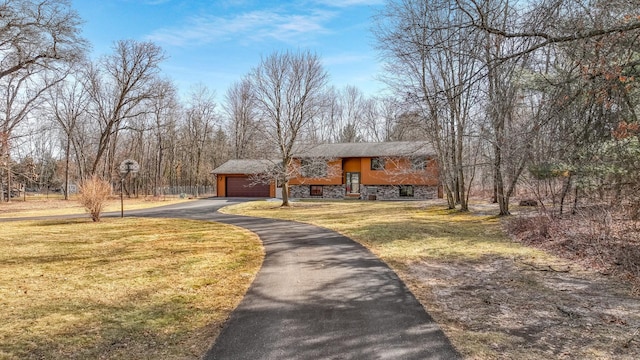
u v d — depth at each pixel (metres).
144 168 48.22
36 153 50.78
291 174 26.92
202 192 49.69
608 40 5.54
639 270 6.83
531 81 8.41
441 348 3.89
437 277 6.98
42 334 4.37
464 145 20.56
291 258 8.77
